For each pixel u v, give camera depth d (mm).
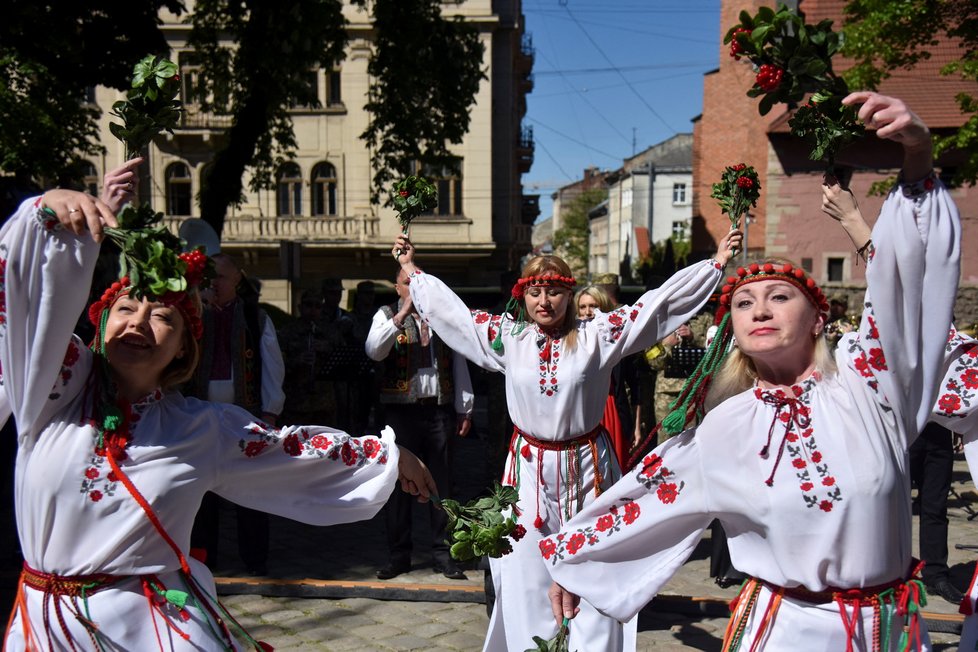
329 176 27828
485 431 12531
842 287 18578
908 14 12633
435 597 5328
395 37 14789
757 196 4055
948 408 2973
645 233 55219
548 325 4031
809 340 2539
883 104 2191
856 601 2385
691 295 4023
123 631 2359
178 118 2404
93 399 2420
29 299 2240
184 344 2504
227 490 2670
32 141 11953
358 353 7770
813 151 2502
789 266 2535
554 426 3959
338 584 5418
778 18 2408
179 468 2451
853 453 2387
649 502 2768
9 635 2422
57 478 2348
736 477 2549
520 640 3924
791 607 2449
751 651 2484
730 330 2705
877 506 2359
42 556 2381
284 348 7496
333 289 8516
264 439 2637
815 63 2355
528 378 3980
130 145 2400
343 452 2771
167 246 2230
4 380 2305
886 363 2383
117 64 12047
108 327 2410
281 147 17109
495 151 28094
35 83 12133
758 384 2607
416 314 5648
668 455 2727
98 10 11703
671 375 7254
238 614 5105
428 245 27500
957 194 21828
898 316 2352
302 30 13195
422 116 15242
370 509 2803
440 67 15156
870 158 22250
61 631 2348
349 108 27406
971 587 2951
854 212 2500
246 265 28375
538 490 3975
